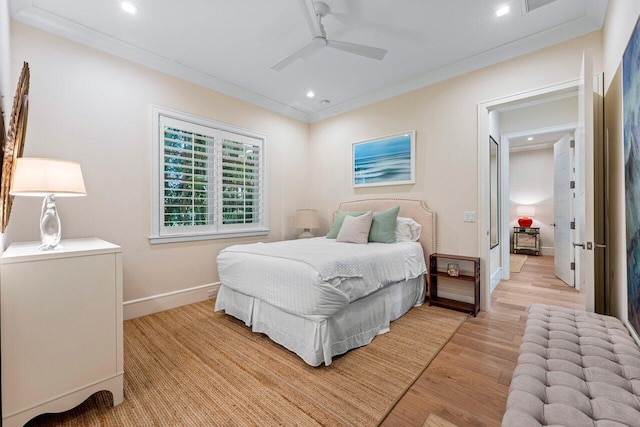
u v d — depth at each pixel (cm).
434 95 336
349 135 423
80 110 252
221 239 358
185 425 143
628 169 155
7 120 171
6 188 142
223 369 193
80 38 251
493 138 399
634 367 110
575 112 385
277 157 430
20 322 134
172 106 313
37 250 153
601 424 82
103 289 159
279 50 287
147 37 264
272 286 223
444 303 313
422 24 247
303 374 187
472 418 146
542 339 139
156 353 214
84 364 151
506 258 443
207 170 346
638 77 136
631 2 154
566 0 217
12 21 220
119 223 275
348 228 326
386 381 178
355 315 223
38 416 150
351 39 269
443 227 329
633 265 149
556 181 462
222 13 232
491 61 292
